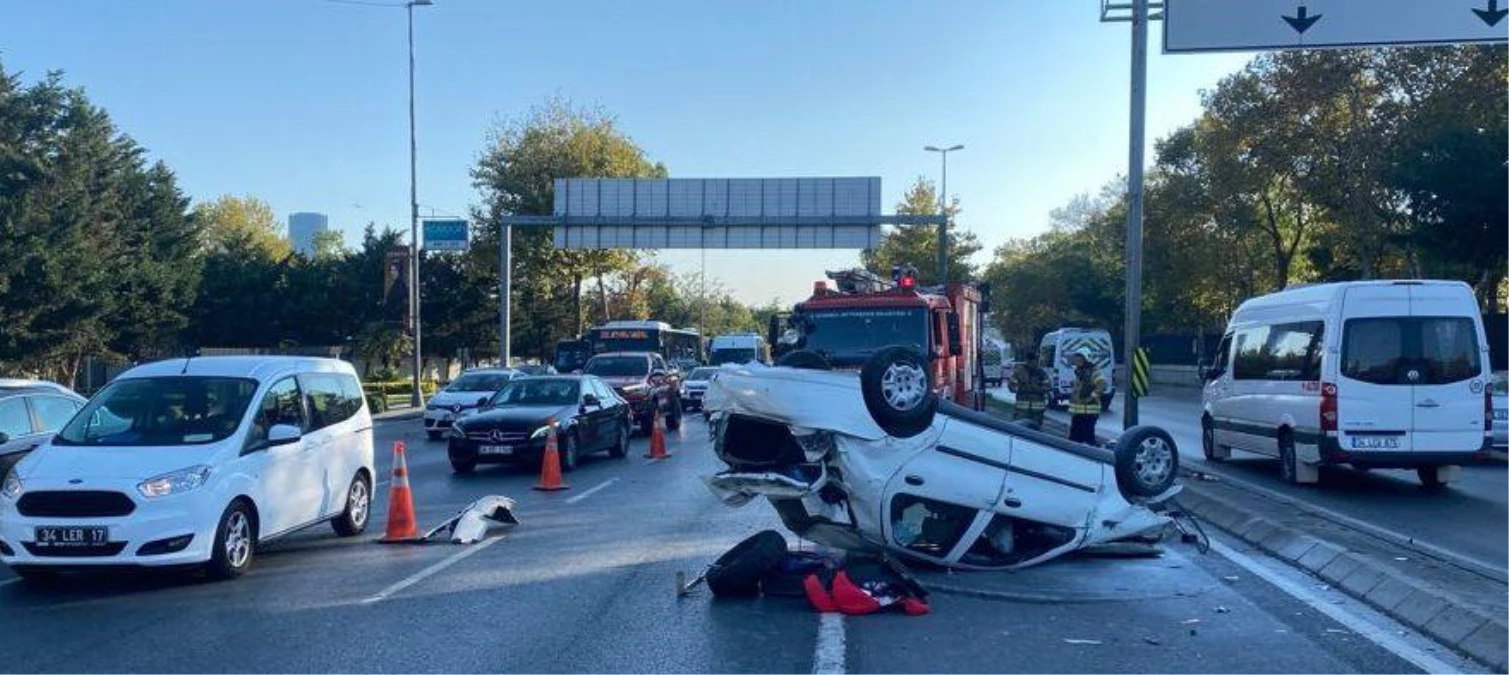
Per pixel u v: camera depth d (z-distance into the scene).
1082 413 18.53
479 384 28.52
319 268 58.22
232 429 10.53
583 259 60.34
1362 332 15.93
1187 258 51.25
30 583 9.97
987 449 9.70
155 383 11.01
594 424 20.30
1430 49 36.25
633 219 38.88
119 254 46.84
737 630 8.20
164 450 10.04
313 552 11.51
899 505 9.41
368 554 11.39
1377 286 15.97
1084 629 8.23
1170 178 50.53
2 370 39.94
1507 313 33.53
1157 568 10.35
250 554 10.42
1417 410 15.79
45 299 40.03
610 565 10.70
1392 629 8.19
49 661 7.51
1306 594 9.33
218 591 9.64
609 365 29.00
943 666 7.30
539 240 59.22
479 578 10.13
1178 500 14.65
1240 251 52.50
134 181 52.66
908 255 59.22
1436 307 15.93
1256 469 19.30
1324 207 42.25
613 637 8.03
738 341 48.38
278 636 8.12
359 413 12.89
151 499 9.53
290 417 11.40
